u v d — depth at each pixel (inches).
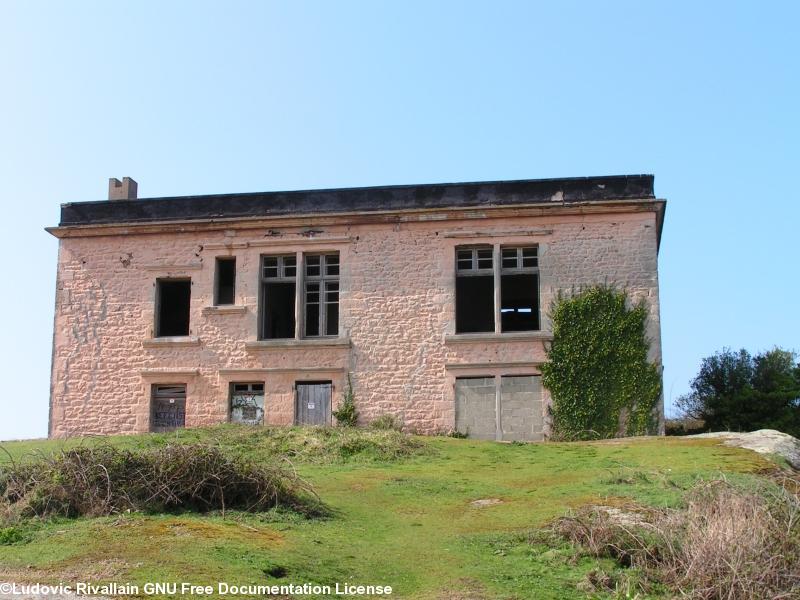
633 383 863.7
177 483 477.7
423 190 920.3
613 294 880.9
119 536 410.6
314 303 934.4
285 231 933.8
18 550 395.5
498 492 563.2
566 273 889.5
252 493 491.2
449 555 420.2
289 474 519.8
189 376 920.3
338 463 672.4
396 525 480.7
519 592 369.4
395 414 887.1
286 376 908.0
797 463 644.1
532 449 737.6
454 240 909.8
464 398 880.9
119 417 922.7
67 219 969.5
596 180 901.8
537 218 901.2
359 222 922.1
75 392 934.4
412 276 909.8
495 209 897.5
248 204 944.9
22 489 480.7
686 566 389.4
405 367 894.4
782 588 372.2
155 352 930.7
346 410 888.9
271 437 749.3
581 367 869.8
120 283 949.8
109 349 938.1
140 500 470.9
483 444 766.5
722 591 370.0
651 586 383.6
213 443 544.4
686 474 554.6
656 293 879.7
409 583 380.5
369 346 902.4
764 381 995.3
